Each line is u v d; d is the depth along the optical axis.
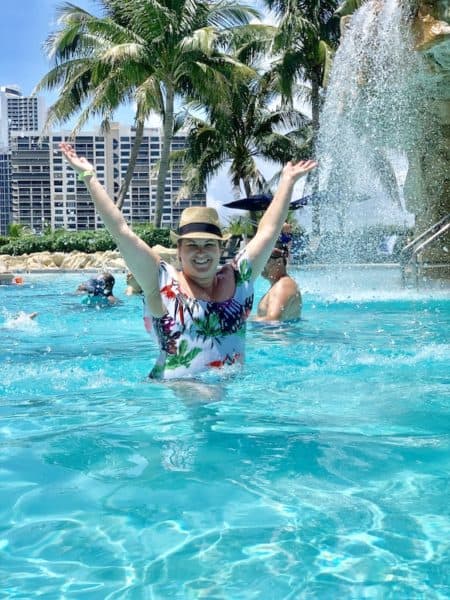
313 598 1.58
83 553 1.82
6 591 1.63
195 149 31.22
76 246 25.25
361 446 2.75
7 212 119.44
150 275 3.92
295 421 3.15
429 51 10.66
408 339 5.86
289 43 25.55
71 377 4.34
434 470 2.45
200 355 3.99
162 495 2.23
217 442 2.82
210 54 24.78
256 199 27.08
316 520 2.01
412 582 1.65
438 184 13.52
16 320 7.82
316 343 5.63
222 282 4.10
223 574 1.70
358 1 21.75
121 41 25.06
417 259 12.29
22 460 2.62
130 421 3.18
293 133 31.84
